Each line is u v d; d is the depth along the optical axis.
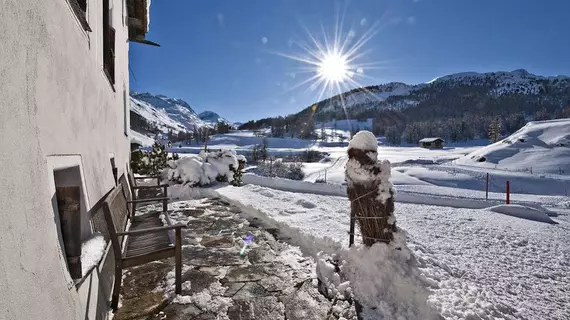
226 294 2.75
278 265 3.40
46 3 1.63
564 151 44.59
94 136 2.86
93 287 1.92
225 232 4.57
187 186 7.44
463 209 7.45
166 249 2.62
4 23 1.14
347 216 5.41
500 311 2.46
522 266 3.61
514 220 6.22
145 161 10.80
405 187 20.50
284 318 2.42
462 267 3.43
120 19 5.88
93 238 2.07
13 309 0.99
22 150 1.23
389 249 3.07
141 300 2.60
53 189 1.56
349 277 3.04
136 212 5.61
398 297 2.70
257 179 10.29
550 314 2.55
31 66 1.39
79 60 2.35
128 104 7.79
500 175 30.77
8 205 1.06
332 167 45.03
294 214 5.41
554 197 16.62
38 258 1.23
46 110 1.58
